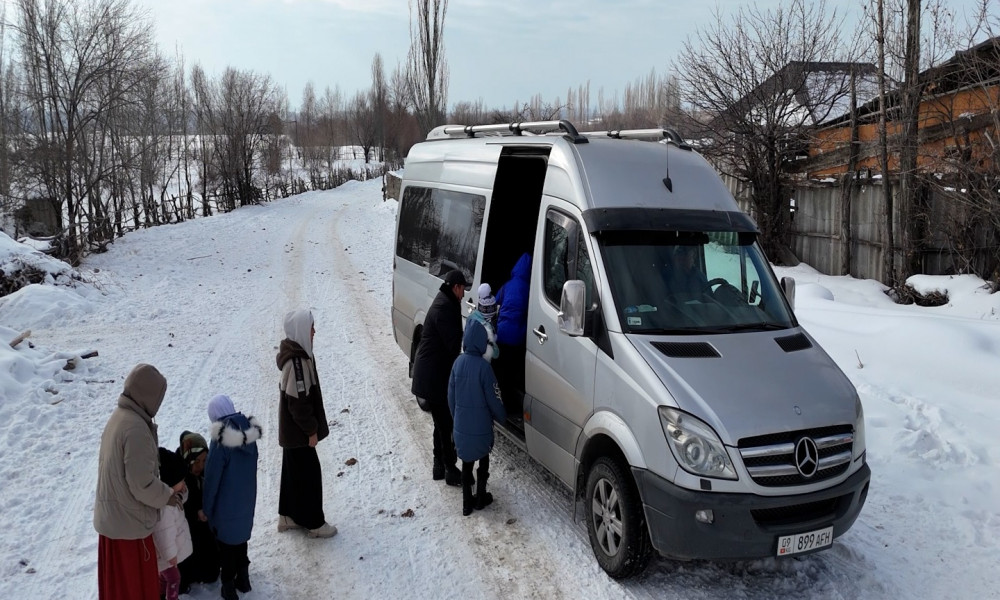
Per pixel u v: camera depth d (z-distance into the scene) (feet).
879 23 35.78
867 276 41.73
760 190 50.26
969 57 33.09
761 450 13.06
